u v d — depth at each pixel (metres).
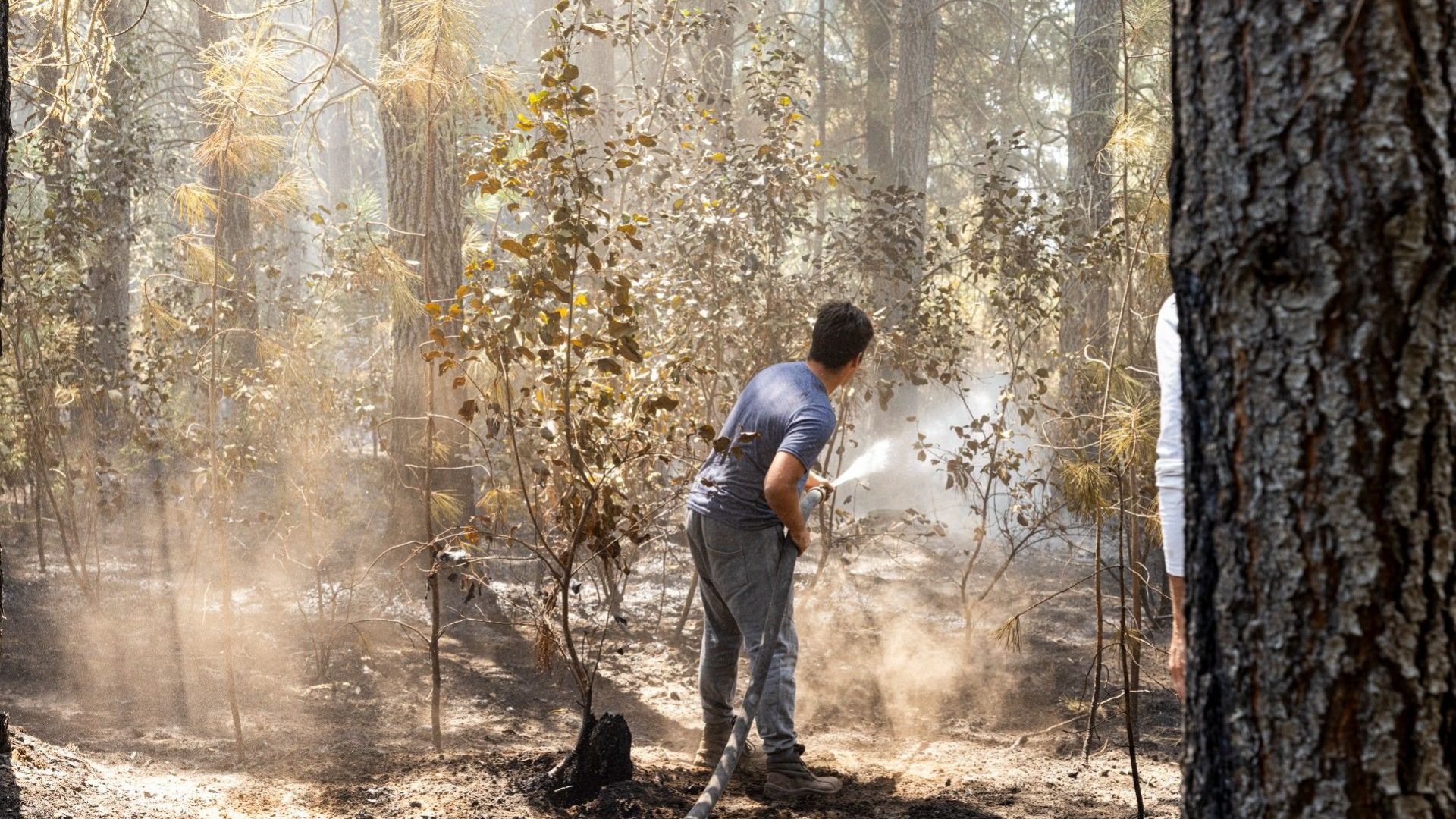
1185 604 1.67
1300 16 1.47
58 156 7.23
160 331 6.30
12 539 8.59
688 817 2.85
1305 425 1.48
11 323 6.73
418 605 7.03
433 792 3.58
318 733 4.57
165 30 12.53
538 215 5.24
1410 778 1.45
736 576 3.69
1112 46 10.26
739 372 6.56
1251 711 1.55
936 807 3.57
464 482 7.71
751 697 3.15
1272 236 1.50
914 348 6.98
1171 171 1.65
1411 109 1.42
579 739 3.57
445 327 7.48
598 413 3.91
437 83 4.30
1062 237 7.38
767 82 7.01
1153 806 3.63
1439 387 1.43
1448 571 1.44
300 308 6.80
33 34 6.86
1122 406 4.25
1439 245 1.42
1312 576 1.49
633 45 7.38
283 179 4.68
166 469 8.72
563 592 3.71
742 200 6.57
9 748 3.21
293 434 6.50
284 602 6.93
